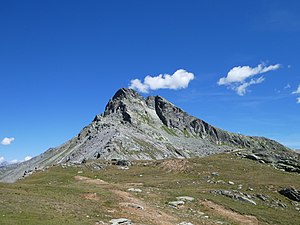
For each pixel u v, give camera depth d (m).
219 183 88.81
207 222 51.59
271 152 140.00
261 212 64.38
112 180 96.50
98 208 48.12
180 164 115.88
